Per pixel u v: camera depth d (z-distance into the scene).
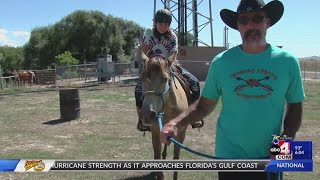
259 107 3.08
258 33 3.09
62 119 14.00
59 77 33.81
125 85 29.33
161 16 5.95
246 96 3.09
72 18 65.94
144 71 5.22
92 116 14.70
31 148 9.70
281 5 3.14
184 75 6.58
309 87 27.88
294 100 3.17
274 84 3.05
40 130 12.09
